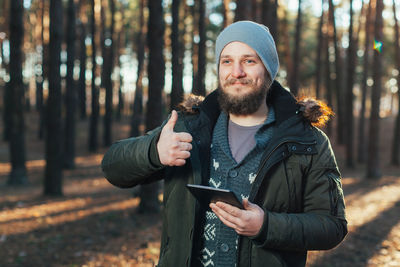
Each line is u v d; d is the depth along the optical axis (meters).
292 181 1.31
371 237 5.82
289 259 1.34
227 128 1.47
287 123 1.35
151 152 1.29
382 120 30.81
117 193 10.18
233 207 1.16
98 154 19.61
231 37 1.37
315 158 1.33
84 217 7.24
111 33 21.45
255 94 1.38
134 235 6.04
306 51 29.45
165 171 1.46
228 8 14.02
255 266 1.29
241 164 1.37
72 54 14.90
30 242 5.64
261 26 1.42
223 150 1.40
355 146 20.86
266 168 1.29
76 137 23.34
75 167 15.48
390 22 20.45
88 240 5.77
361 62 26.67
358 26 19.89
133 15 29.86
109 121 21.38
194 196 1.26
